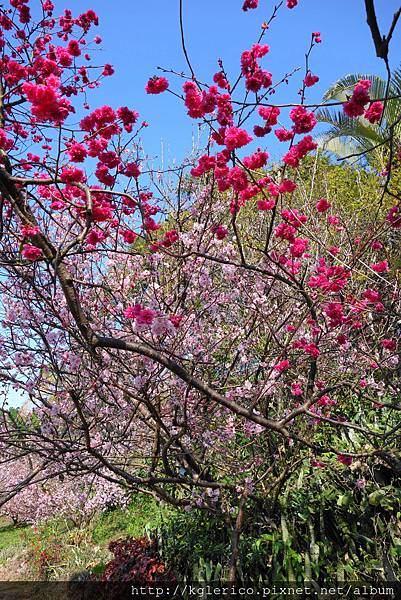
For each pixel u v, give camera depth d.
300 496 4.38
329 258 5.06
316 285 4.02
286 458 4.38
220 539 4.72
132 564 5.12
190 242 4.14
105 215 2.90
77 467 3.94
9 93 3.23
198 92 2.80
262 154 3.05
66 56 3.49
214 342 4.57
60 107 2.56
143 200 3.72
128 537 5.95
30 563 8.22
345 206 8.26
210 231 4.28
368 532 4.04
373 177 9.48
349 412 5.01
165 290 4.33
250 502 4.54
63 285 2.78
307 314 4.17
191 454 4.45
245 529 4.52
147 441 4.71
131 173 3.28
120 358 3.70
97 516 9.34
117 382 3.83
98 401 4.30
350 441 4.45
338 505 4.12
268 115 2.94
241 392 4.06
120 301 4.11
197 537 4.82
